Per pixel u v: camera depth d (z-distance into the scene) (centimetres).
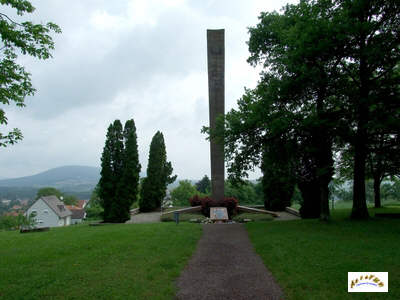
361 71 1548
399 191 4709
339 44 1348
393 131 1473
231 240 1246
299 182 2139
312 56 1380
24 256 928
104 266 811
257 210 2769
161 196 3516
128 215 2297
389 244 989
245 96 1680
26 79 860
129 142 2372
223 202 2778
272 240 1159
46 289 634
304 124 1377
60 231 1662
